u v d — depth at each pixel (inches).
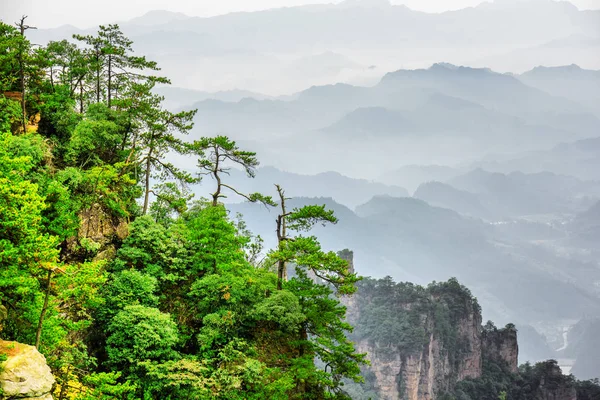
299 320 1565.0
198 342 1560.0
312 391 1688.0
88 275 1150.3
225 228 1756.9
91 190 1659.7
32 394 943.7
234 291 1644.9
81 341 1315.2
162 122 1990.7
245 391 1464.1
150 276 1589.6
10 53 1688.0
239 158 1980.8
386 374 7273.6
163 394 1360.7
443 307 7829.7
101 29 2090.3
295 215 1763.0
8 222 984.9
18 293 1038.4
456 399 7504.9
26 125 1785.2
